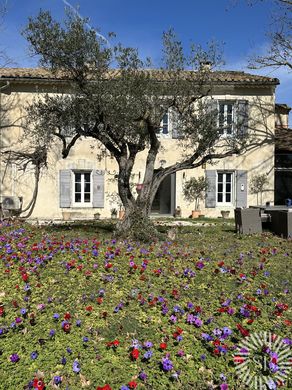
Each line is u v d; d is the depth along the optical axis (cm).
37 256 748
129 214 997
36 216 1869
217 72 1252
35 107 1105
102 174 1898
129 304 534
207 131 1041
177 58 1005
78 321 466
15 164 1745
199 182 1898
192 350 421
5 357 406
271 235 1152
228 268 705
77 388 362
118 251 781
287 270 723
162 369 389
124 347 426
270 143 1934
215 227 1412
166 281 627
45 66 954
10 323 474
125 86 917
